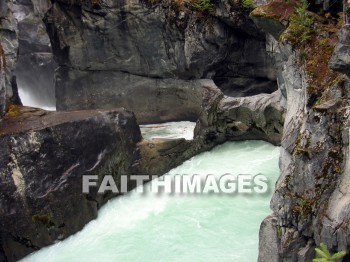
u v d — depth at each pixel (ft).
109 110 36.27
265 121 41.60
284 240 21.58
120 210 34.30
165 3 46.62
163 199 35.40
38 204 29.81
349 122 19.97
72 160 31.91
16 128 31.42
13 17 38.45
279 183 23.08
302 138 22.06
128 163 36.88
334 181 20.16
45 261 29.01
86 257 28.66
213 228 30.17
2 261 28.66
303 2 29.78
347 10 20.71
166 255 27.81
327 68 23.79
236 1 44.24
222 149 44.39
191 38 46.44
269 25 33.24
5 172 29.09
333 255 18.45
